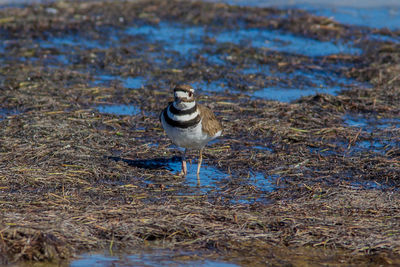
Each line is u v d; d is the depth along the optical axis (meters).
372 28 24.19
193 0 28.03
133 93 17.00
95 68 19.36
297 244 8.80
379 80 18.52
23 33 22.62
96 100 16.33
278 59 20.70
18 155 12.02
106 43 22.00
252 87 18.00
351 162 12.49
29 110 15.17
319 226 9.23
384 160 12.49
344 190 10.90
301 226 9.23
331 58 20.80
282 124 14.67
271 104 16.12
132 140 13.49
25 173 11.04
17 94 16.20
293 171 11.98
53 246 8.19
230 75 18.92
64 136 13.24
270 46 22.20
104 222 9.05
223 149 13.12
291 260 8.34
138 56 20.61
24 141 12.75
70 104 15.74
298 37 23.41
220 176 11.73
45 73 18.39
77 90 16.95
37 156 12.03
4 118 14.48
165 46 21.91
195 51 21.36
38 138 13.02
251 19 25.41
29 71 18.56
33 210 9.39
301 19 25.17
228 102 16.42
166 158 12.63
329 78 19.08
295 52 21.53
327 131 14.32
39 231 8.37
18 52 20.53
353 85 18.38
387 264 8.27
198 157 12.75
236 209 9.91
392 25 24.72
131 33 23.39
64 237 8.51
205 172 11.93
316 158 12.71
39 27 23.33
